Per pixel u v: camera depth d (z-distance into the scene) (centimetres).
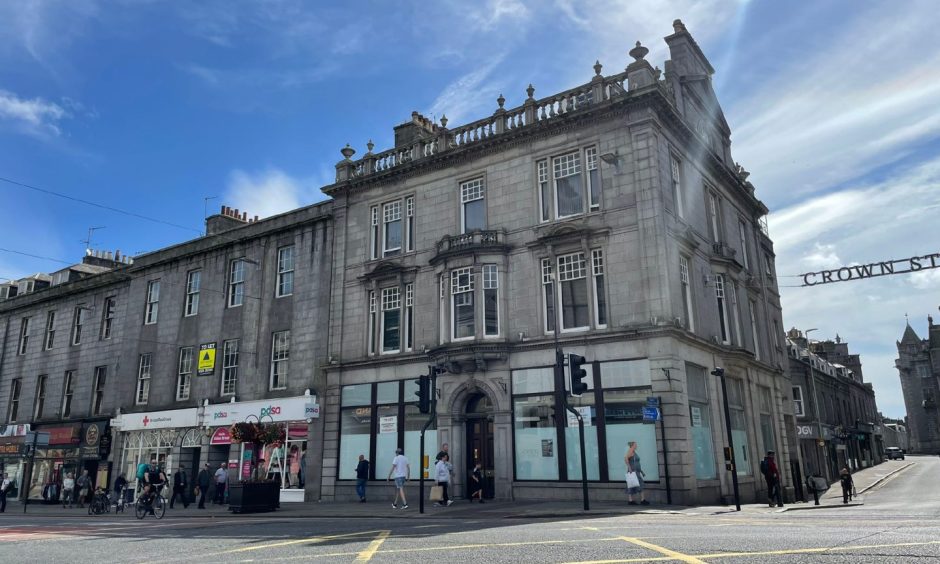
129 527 1473
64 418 3497
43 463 3472
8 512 2539
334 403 2473
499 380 2097
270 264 2875
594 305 2019
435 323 2292
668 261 1969
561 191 2192
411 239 2498
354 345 2500
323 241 2725
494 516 1488
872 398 7769
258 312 2842
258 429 2106
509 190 2269
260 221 2955
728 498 1983
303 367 2628
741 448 2272
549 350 2044
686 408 1873
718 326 2312
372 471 2320
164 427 2944
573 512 1484
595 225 2066
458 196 2392
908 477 4209
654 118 2061
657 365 1855
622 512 1491
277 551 877
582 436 1591
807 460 3872
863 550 720
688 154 2334
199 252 3141
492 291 2194
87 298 3669
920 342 10738
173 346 3103
